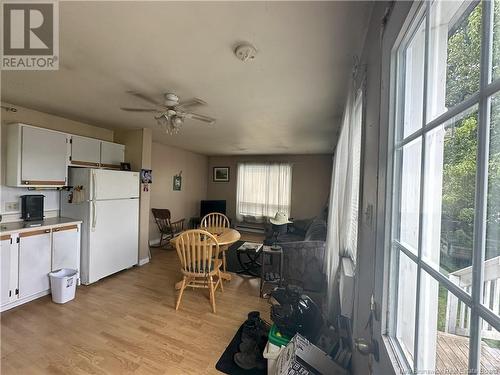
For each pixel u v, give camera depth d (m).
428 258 0.54
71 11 1.20
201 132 3.87
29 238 2.49
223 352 1.87
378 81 0.96
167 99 2.19
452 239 0.47
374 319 0.82
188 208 6.25
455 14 0.49
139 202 3.73
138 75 1.89
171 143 5.13
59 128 3.13
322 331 1.72
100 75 1.90
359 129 1.69
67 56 1.63
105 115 3.03
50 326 2.13
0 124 2.58
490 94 0.37
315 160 6.11
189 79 1.95
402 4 0.65
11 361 1.72
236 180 6.75
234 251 4.62
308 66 1.71
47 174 2.77
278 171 6.32
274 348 1.55
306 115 2.85
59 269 2.75
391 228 0.75
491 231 0.37
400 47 0.73
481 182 0.38
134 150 3.78
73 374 1.62
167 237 5.35
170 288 2.96
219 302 2.65
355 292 1.33
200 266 2.57
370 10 1.14
